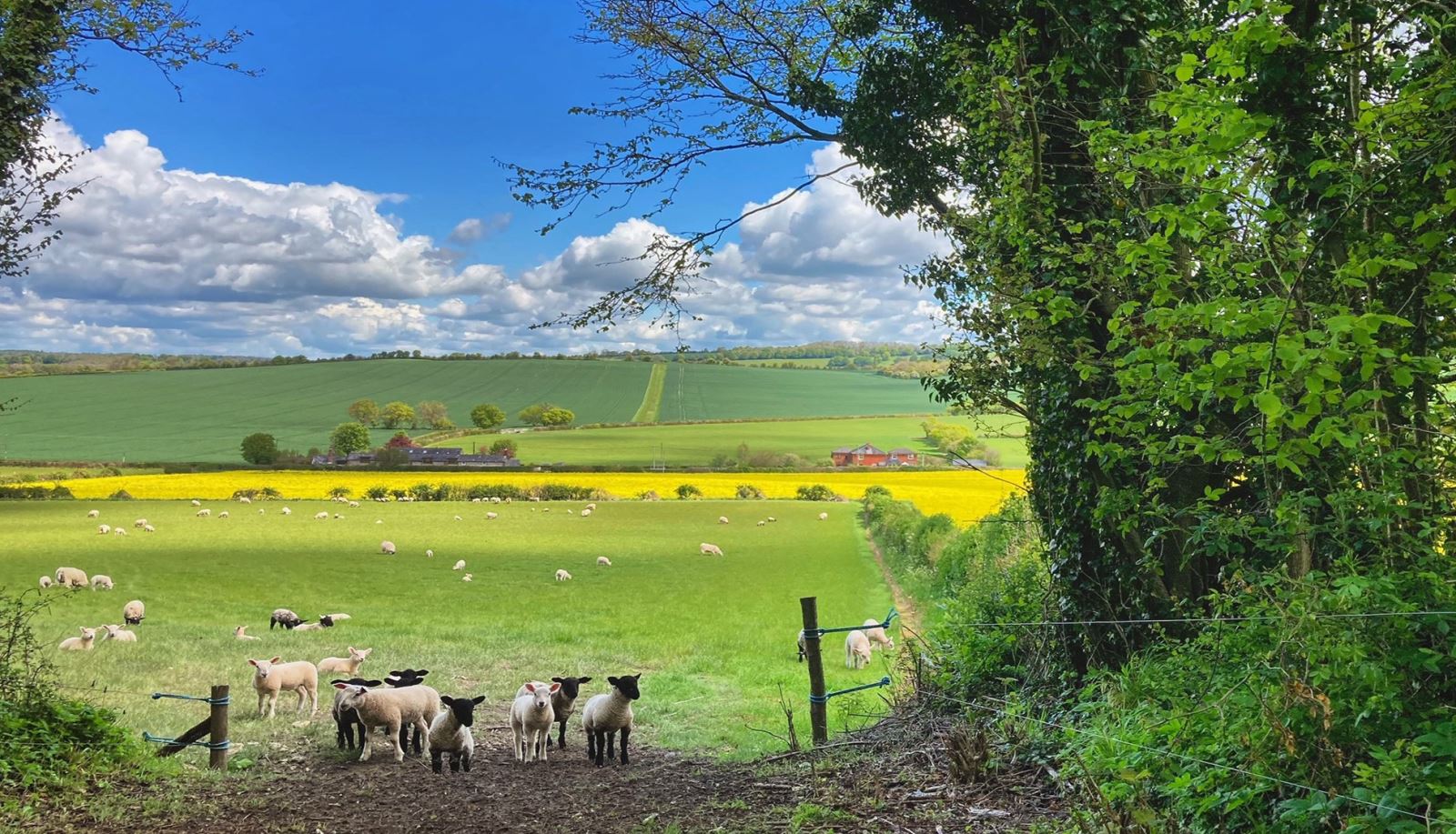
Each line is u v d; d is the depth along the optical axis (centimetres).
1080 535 845
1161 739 549
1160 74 791
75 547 4347
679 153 1180
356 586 3362
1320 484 580
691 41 1188
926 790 674
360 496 8281
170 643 2056
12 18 836
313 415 13825
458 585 3419
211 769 927
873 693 1451
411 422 13500
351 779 930
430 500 8075
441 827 737
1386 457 477
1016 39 797
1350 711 441
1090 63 809
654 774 926
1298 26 559
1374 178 485
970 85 796
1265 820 455
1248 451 650
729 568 4003
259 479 9231
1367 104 503
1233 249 548
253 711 1355
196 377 16388
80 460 10550
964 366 914
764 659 1958
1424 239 459
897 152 1077
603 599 3059
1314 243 525
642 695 1527
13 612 937
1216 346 571
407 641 2148
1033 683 895
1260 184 536
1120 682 657
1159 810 519
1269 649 496
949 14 962
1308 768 443
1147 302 694
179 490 8250
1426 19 482
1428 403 552
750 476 9938
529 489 8312
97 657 1792
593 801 809
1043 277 782
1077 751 620
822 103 1145
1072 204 794
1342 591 429
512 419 13688
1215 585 771
